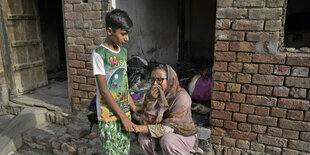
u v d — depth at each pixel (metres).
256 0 2.30
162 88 2.23
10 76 4.48
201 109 3.21
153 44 5.32
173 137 2.20
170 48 6.19
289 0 7.44
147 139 2.32
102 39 3.23
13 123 3.83
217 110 2.74
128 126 2.04
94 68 1.94
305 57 2.26
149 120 2.31
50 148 3.47
